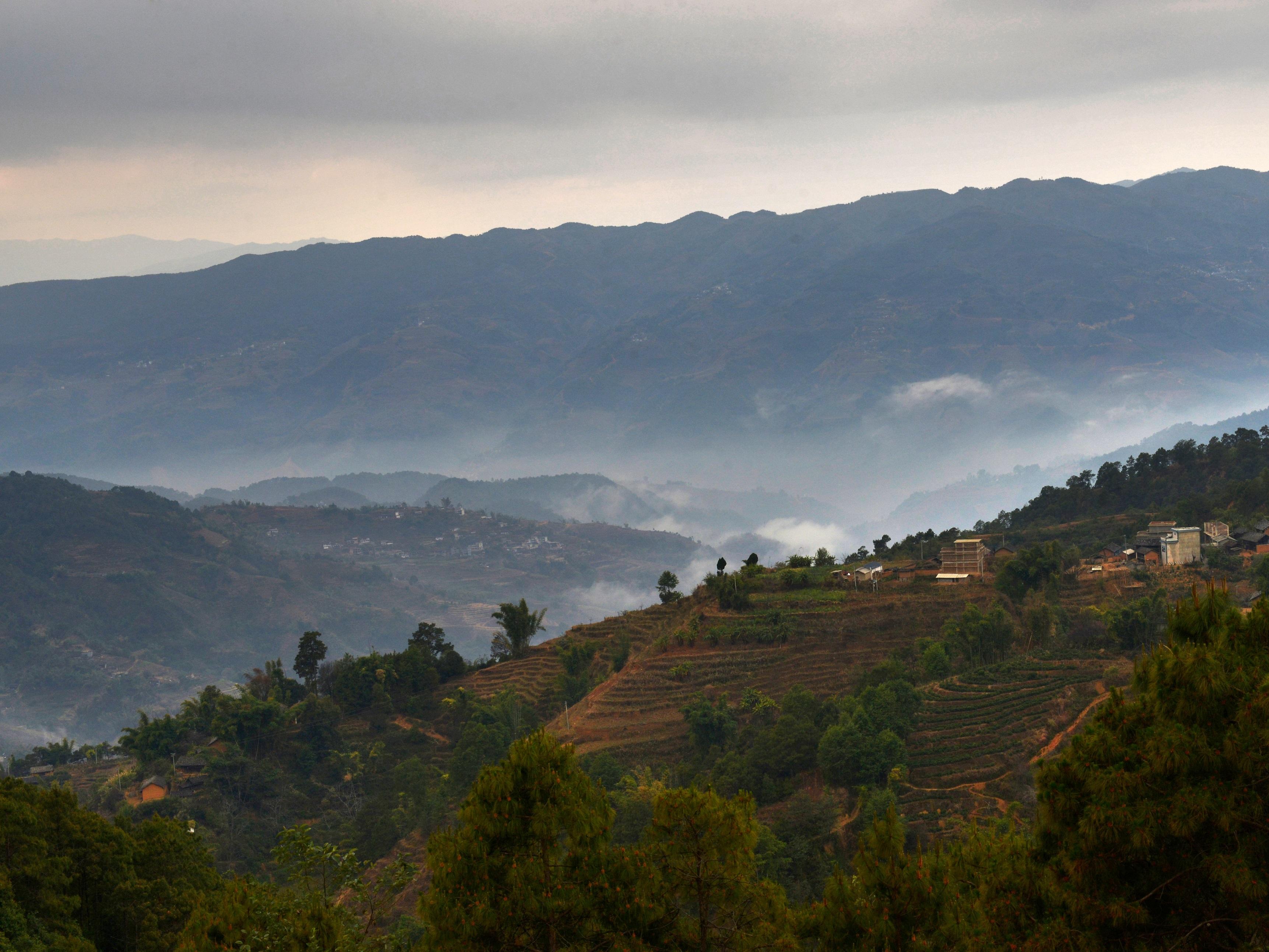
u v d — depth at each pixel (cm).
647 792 8956
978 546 15488
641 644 15962
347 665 16662
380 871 9569
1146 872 1964
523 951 2275
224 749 13275
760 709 11562
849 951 2480
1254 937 1825
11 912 3988
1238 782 1859
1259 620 2067
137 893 4666
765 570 17012
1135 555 15525
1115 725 2156
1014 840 2447
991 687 10112
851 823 7931
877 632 13725
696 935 2417
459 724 14925
